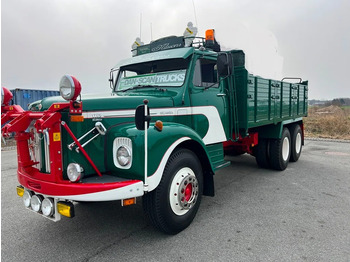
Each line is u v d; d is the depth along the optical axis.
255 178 5.79
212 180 3.83
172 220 3.16
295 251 2.88
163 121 3.44
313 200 4.40
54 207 2.77
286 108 6.59
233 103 4.68
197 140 3.48
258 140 6.38
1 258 2.84
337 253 2.83
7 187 5.33
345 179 5.65
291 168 6.69
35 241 3.20
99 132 3.03
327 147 10.08
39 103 3.52
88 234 3.36
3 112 3.61
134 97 3.35
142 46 4.87
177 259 2.78
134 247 3.03
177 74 3.89
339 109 29.25
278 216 3.79
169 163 3.14
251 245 3.02
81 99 3.08
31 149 3.36
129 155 2.86
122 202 2.74
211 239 3.17
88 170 3.00
